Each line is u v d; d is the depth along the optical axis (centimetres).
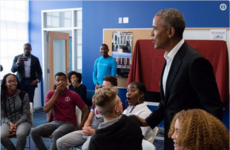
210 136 90
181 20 134
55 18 600
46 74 618
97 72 460
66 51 684
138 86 236
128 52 452
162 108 157
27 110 321
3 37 546
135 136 153
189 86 132
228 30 381
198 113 98
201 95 126
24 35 604
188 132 93
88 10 482
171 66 139
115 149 151
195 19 400
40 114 566
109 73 447
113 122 155
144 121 161
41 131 294
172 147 142
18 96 322
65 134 289
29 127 311
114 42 463
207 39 395
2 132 295
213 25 390
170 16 133
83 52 494
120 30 456
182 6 407
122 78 460
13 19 571
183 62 133
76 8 559
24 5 601
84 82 498
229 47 382
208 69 127
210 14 390
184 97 134
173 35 135
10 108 319
